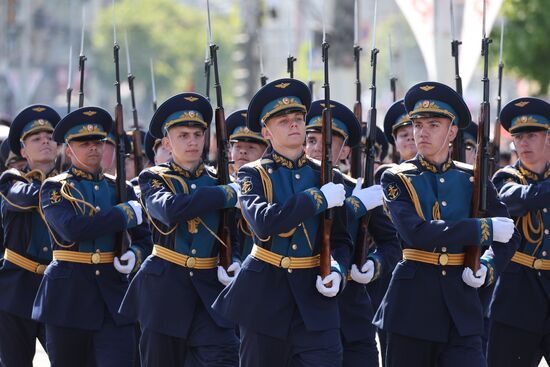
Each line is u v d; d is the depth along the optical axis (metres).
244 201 20.19
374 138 23.42
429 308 20.47
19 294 25.72
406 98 21.03
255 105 20.58
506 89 85.00
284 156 20.55
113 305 23.42
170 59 175.62
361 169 24.73
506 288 23.41
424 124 20.75
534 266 23.34
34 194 25.12
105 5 183.38
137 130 27.19
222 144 22.47
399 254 22.98
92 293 23.45
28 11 113.94
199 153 22.25
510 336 23.44
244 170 20.52
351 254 21.23
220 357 21.66
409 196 20.69
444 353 20.56
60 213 23.17
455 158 23.31
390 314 20.70
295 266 20.12
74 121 23.75
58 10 170.62
